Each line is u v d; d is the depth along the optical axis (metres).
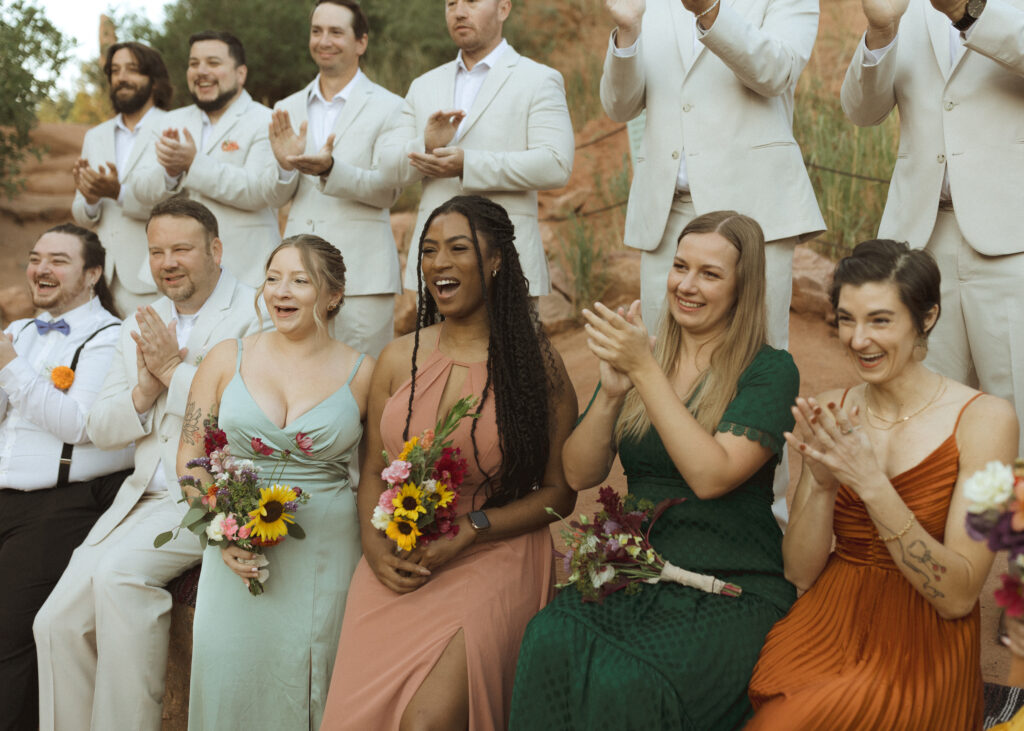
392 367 3.80
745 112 4.18
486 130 4.89
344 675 3.40
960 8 3.60
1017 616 2.11
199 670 3.65
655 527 3.27
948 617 2.76
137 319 4.18
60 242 4.79
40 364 4.69
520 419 3.59
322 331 3.93
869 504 2.74
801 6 4.26
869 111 4.07
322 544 3.77
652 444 3.29
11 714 4.26
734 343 3.30
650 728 2.86
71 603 4.08
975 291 3.84
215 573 3.71
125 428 4.27
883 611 2.83
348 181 5.12
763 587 3.15
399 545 3.31
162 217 4.42
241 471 3.60
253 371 3.88
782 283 4.25
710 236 3.29
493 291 3.68
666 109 4.31
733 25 3.91
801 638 2.91
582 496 5.32
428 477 3.40
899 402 2.93
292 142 5.20
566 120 4.91
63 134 11.13
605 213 8.63
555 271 7.98
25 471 4.51
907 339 2.83
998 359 3.81
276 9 10.63
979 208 3.76
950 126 3.82
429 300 3.86
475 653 3.30
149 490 4.36
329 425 3.78
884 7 3.77
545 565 3.64
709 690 2.92
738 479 3.11
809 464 2.95
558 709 2.99
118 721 3.99
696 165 4.21
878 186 7.36
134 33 11.54
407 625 3.39
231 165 5.66
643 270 4.48
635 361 3.12
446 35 10.93
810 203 4.23
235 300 4.52
